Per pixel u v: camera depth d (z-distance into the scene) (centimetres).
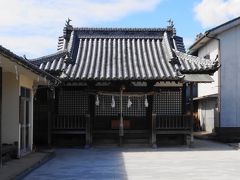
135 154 1978
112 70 2305
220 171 1441
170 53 2430
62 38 2761
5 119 1719
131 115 2395
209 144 2473
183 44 2700
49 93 2259
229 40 2786
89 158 1830
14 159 1675
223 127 2747
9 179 1205
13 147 1647
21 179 1277
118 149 2203
